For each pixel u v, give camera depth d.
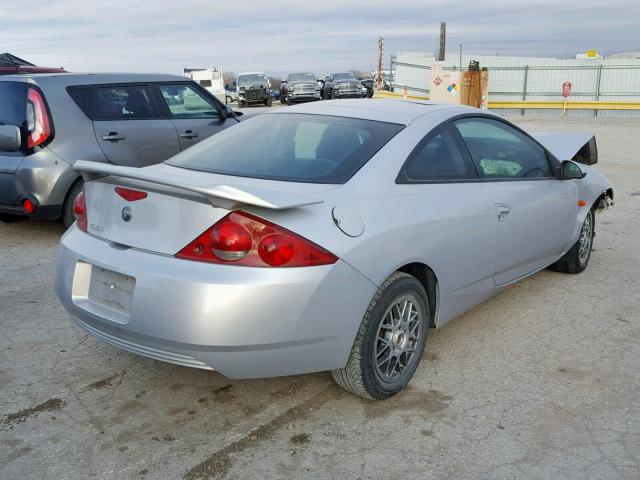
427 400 3.20
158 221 2.76
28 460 2.70
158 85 6.75
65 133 5.83
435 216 3.24
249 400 3.19
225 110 7.38
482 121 3.97
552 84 27.17
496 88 27.83
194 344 2.59
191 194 2.65
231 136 3.66
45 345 3.79
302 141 3.36
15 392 3.25
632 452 2.76
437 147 3.51
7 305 4.43
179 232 2.70
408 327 3.20
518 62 29.03
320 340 2.75
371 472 2.63
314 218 2.73
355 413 3.07
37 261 5.46
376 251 2.88
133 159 6.32
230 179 3.08
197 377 3.42
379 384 3.07
